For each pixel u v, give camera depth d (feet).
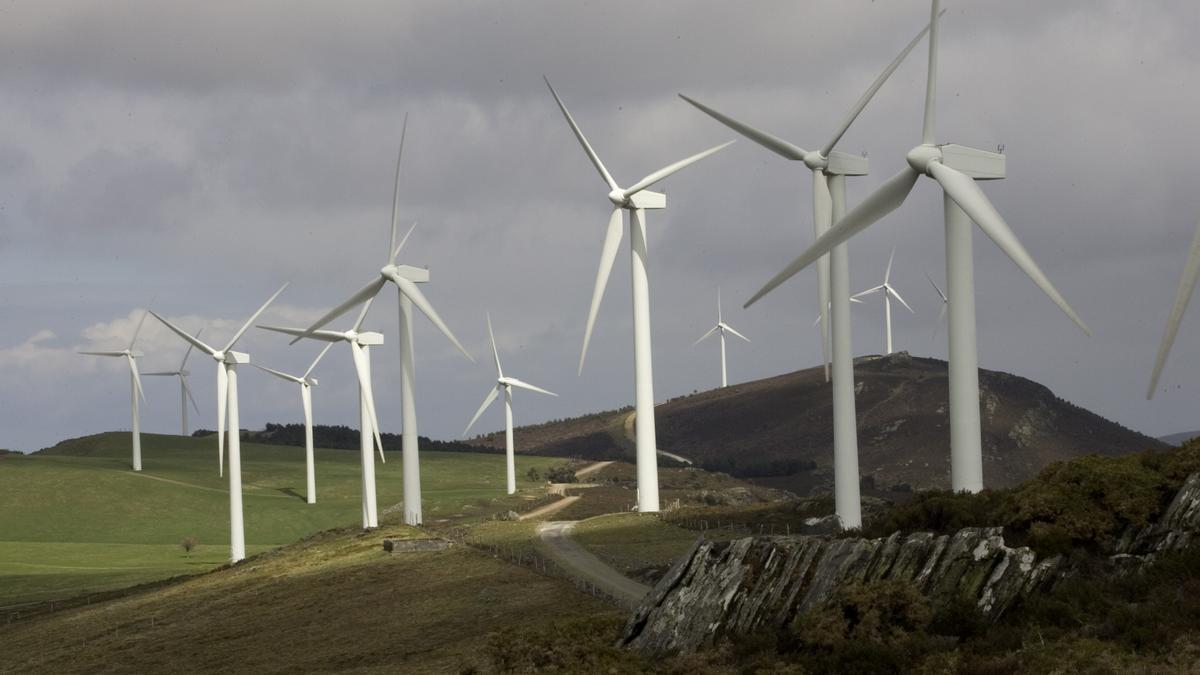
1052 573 185.26
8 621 440.86
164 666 320.70
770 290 262.06
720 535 391.24
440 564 392.68
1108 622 169.89
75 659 350.23
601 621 236.02
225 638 343.46
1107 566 185.26
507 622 294.46
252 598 394.32
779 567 211.61
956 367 260.01
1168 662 154.81
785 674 181.06
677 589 222.89
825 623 188.34
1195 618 164.66
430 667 259.19
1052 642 168.76
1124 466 196.54
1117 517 191.42
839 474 335.06
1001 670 162.81
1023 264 221.46
